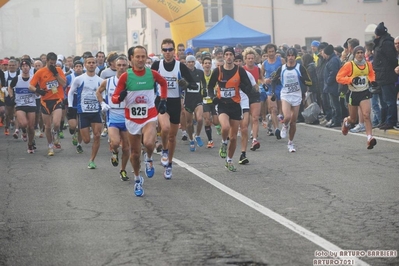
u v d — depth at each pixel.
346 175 12.82
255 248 7.80
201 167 14.38
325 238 8.19
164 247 7.95
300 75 16.05
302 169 13.72
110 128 12.59
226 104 13.43
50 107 17.25
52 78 17.12
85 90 14.64
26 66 17.64
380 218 9.23
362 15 46.34
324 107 22.41
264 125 21.23
